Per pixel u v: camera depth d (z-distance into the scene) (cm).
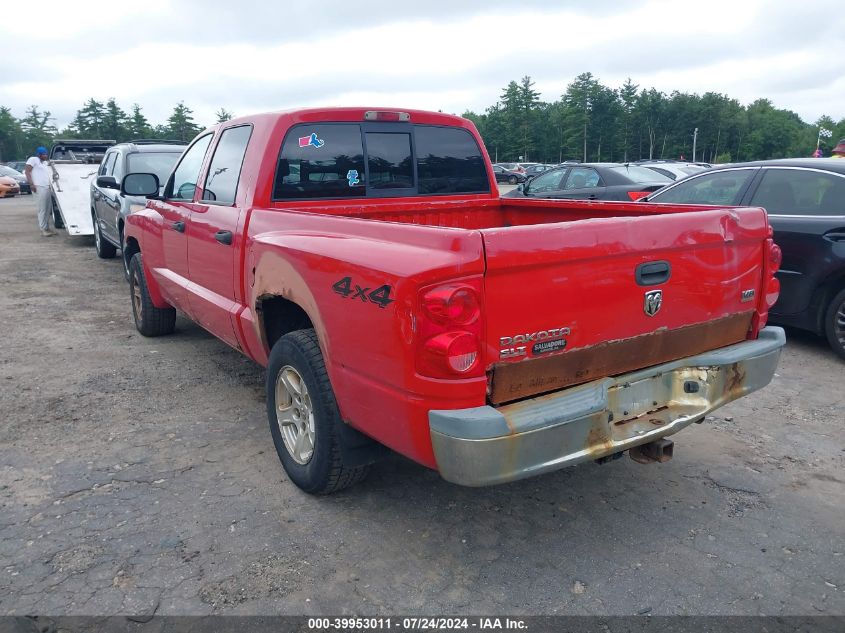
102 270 1046
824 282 583
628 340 301
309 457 359
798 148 13012
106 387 525
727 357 335
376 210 448
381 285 273
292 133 416
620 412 305
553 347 275
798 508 357
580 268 277
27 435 438
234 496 365
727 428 458
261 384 535
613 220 285
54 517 342
